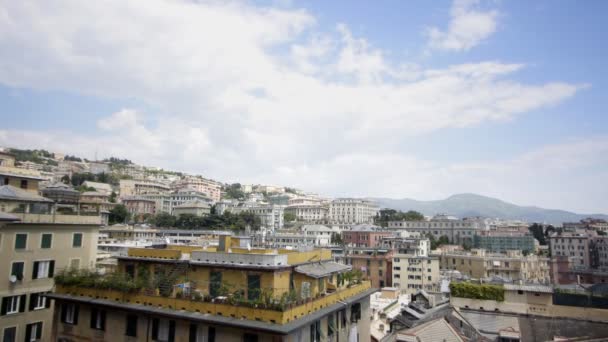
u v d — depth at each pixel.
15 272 45.78
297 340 31.27
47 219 48.78
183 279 37.09
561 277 142.88
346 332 40.97
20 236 46.53
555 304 50.16
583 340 38.09
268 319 29.86
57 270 49.78
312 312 33.62
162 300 34.44
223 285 34.41
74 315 38.94
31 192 60.09
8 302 45.06
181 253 39.59
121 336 35.94
